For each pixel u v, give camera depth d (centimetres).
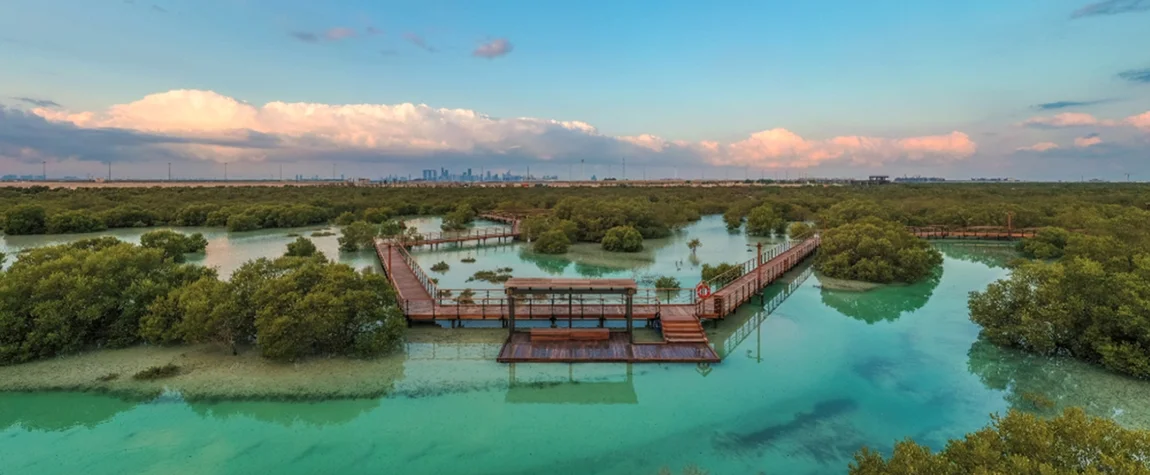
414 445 1330
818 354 1969
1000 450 873
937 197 7956
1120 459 769
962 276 3459
